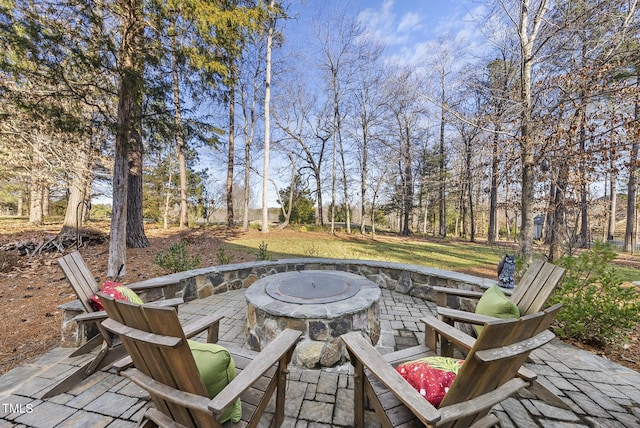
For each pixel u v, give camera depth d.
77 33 4.20
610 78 4.74
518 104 5.25
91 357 2.44
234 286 4.68
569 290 3.08
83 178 8.22
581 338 2.95
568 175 4.71
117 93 5.08
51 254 6.46
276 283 3.34
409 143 16.73
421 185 17.47
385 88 15.02
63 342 2.59
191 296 4.06
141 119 5.05
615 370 2.39
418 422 1.38
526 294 2.45
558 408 1.93
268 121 13.15
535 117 5.28
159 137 6.05
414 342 2.93
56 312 3.55
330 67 15.93
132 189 7.55
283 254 8.56
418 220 23.41
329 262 5.28
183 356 1.15
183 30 4.75
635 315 2.67
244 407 1.50
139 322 1.25
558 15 5.36
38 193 11.20
